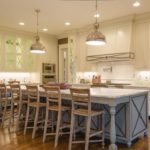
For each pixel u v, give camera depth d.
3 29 6.98
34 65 7.93
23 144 3.50
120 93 3.36
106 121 3.63
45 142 3.62
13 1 4.57
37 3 4.73
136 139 3.78
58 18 5.99
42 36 8.04
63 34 8.12
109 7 5.07
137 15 5.75
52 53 8.42
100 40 4.02
